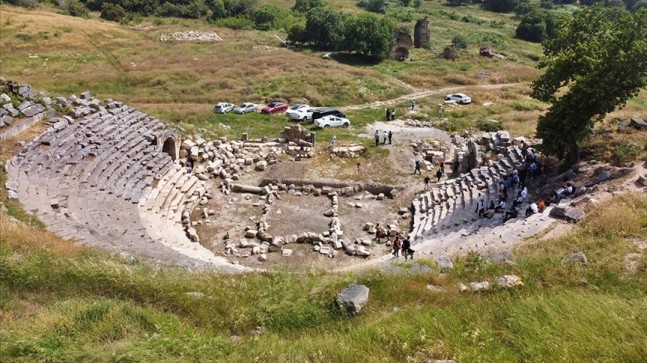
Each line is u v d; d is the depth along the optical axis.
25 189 26.36
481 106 59.31
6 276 15.34
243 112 55.03
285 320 14.34
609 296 14.09
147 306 14.72
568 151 32.88
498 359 11.41
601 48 29.34
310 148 44.31
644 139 32.69
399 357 11.85
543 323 12.52
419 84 72.00
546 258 17.36
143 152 36.78
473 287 15.53
